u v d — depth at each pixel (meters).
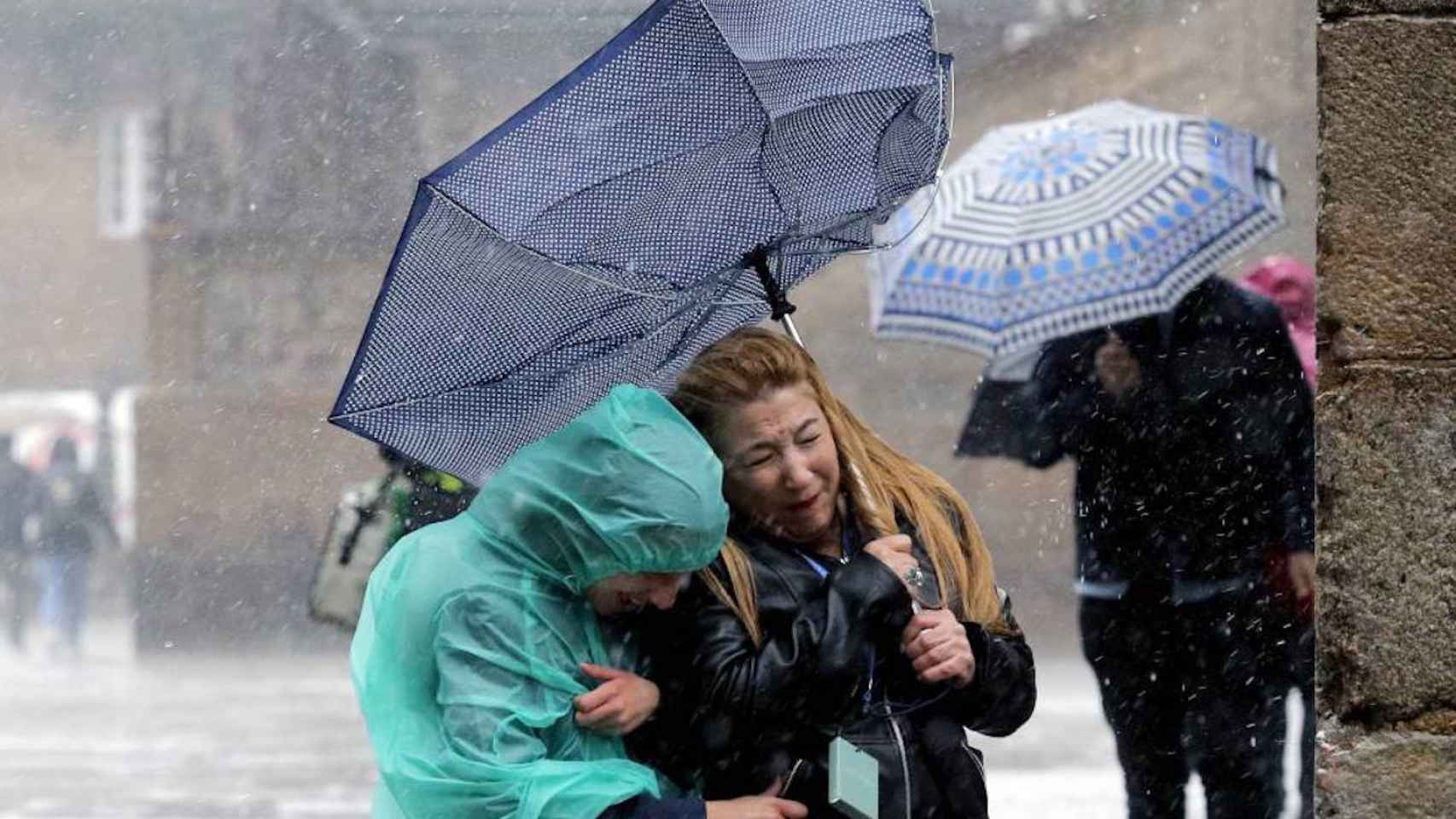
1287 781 26.42
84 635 79.69
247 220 88.00
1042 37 84.06
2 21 96.81
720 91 12.97
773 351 13.46
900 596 13.13
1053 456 24.41
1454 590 13.21
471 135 88.56
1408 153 13.11
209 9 89.94
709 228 13.38
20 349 96.56
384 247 88.62
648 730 13.34
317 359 86.75
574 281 13.16
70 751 45.62
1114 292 25.23
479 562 12.89
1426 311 13.16
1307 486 23.27
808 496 13.29
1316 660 13.41
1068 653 64.31
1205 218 26.09
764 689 12.94
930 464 85.12
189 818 37.09
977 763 13.64
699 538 12.62
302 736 48.09
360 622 13.23
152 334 87.06
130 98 96.00
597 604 13.06
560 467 12.77
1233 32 77.25
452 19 87.44
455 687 12.67
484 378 13.41
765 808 12.82
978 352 26.38
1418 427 13.20
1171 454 23.48
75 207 98.00
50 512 82.56
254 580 76.50
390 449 13.78
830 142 13.46
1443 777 13.25
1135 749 23.44
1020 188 27.05
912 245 27.06
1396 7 13.06
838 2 13.50
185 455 81.00
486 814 12.48
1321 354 13.34
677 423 12.84
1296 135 76.06
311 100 88.81
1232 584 23.17
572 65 88.31
